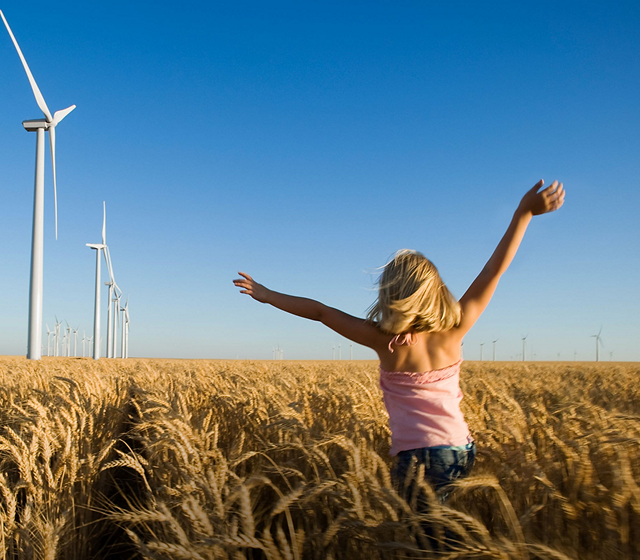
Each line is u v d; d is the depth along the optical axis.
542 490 2.45
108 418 5.43
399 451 2.68
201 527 2.10
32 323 30.80
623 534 2.03
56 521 2.93
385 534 2.13
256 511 2.97
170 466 3.58
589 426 3.31
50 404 5.72
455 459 2.57
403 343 2.69
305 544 2.29
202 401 6.66
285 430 3.85
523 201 2.91
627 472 2.09
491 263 2.92
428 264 2.69
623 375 14.42
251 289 3.02
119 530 3.63
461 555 1.76
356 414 4.12
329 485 2.39
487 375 13.12
